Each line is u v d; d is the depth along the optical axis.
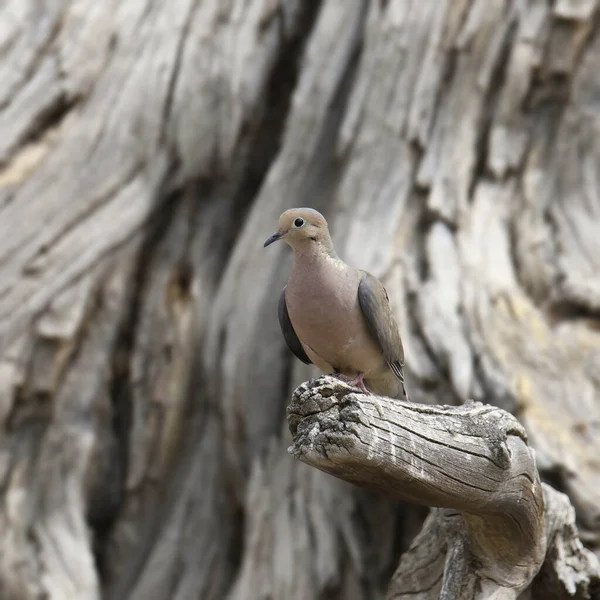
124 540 14.63
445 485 6.33
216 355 14.80
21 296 14.52
